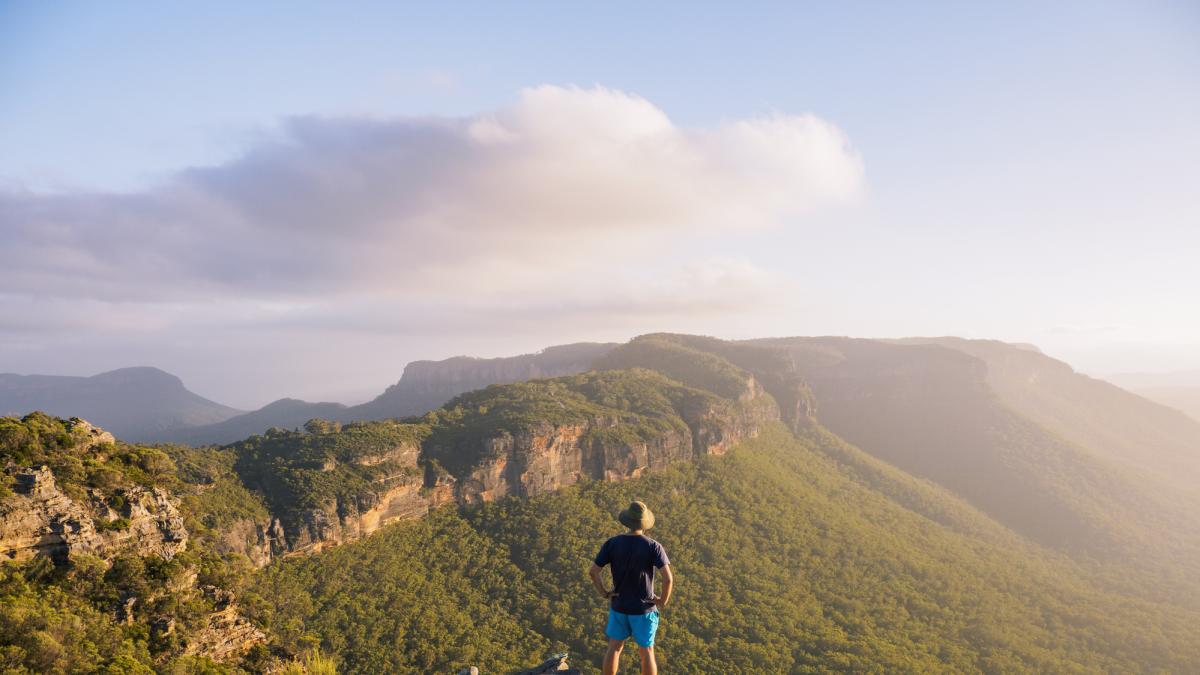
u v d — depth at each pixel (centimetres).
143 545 3700
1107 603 12588
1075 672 9644
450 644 7869
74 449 3900
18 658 2598
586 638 8331
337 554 8825
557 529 10888
